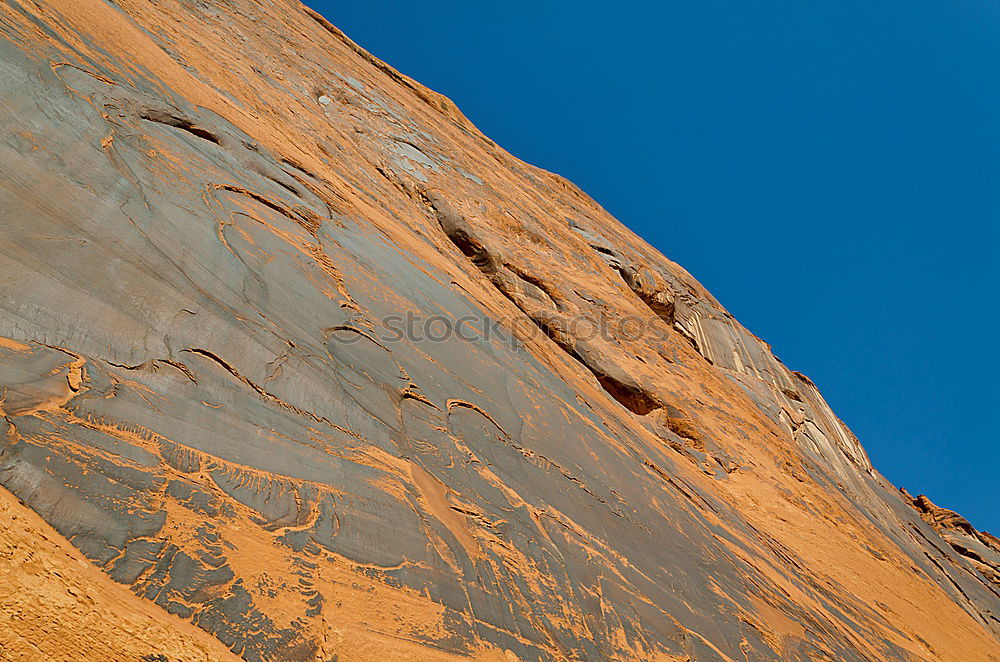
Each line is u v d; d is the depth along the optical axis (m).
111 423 3.59
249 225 6.41
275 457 4.30
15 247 3.98
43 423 3.30
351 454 4.88
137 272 4.64
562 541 5.98
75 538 3.02
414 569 4.39
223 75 10.54
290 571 3.70
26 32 5.74
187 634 3.03
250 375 4.71
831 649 8.23
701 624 6.53
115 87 6.36
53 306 3.87
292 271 6.32
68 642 2.59
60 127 5.21
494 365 8.30
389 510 4.65
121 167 5.51
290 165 8.80
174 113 7.02
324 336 5.86
